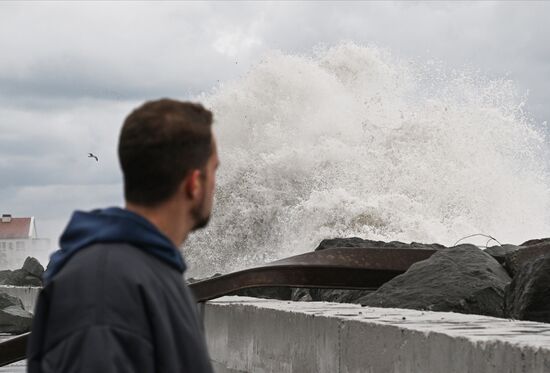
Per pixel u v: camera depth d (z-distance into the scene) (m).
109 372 2.68
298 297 15.05
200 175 2.98
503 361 6.09
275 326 9.84
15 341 9.72
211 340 11.65
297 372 9.28
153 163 2.92
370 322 7.83
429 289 10.85
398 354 7.36
